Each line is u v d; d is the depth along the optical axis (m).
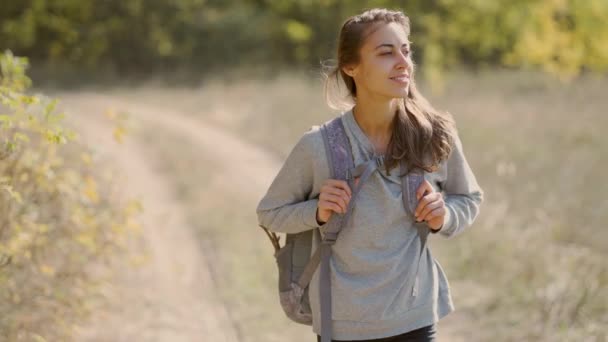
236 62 33.09
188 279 6.83
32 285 4.95
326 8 34.12
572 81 22.69
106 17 32.78
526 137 12.78
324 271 3.01
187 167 12.23
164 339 5.51
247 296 6.48
